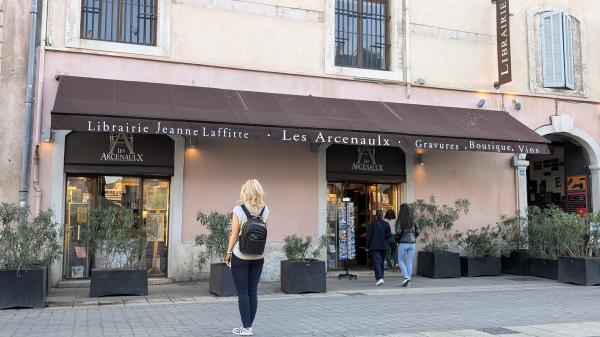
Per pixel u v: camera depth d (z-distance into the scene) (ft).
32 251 28.14
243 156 39.29
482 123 43.01
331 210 43.01
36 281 27.22
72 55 35.60
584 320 24.45
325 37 41.96
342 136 35.86
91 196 36.94
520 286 36.81
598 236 38.17
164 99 34.83
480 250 42.88
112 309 26.84
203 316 24.80
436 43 45.42
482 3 47.32
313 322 23.41
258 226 19.61
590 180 50.29
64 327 22.17
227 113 34.81
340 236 41.11
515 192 47.14
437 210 41.98
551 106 48.55
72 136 35.63
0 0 35.35
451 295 32.45
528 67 48.21
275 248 39.40
